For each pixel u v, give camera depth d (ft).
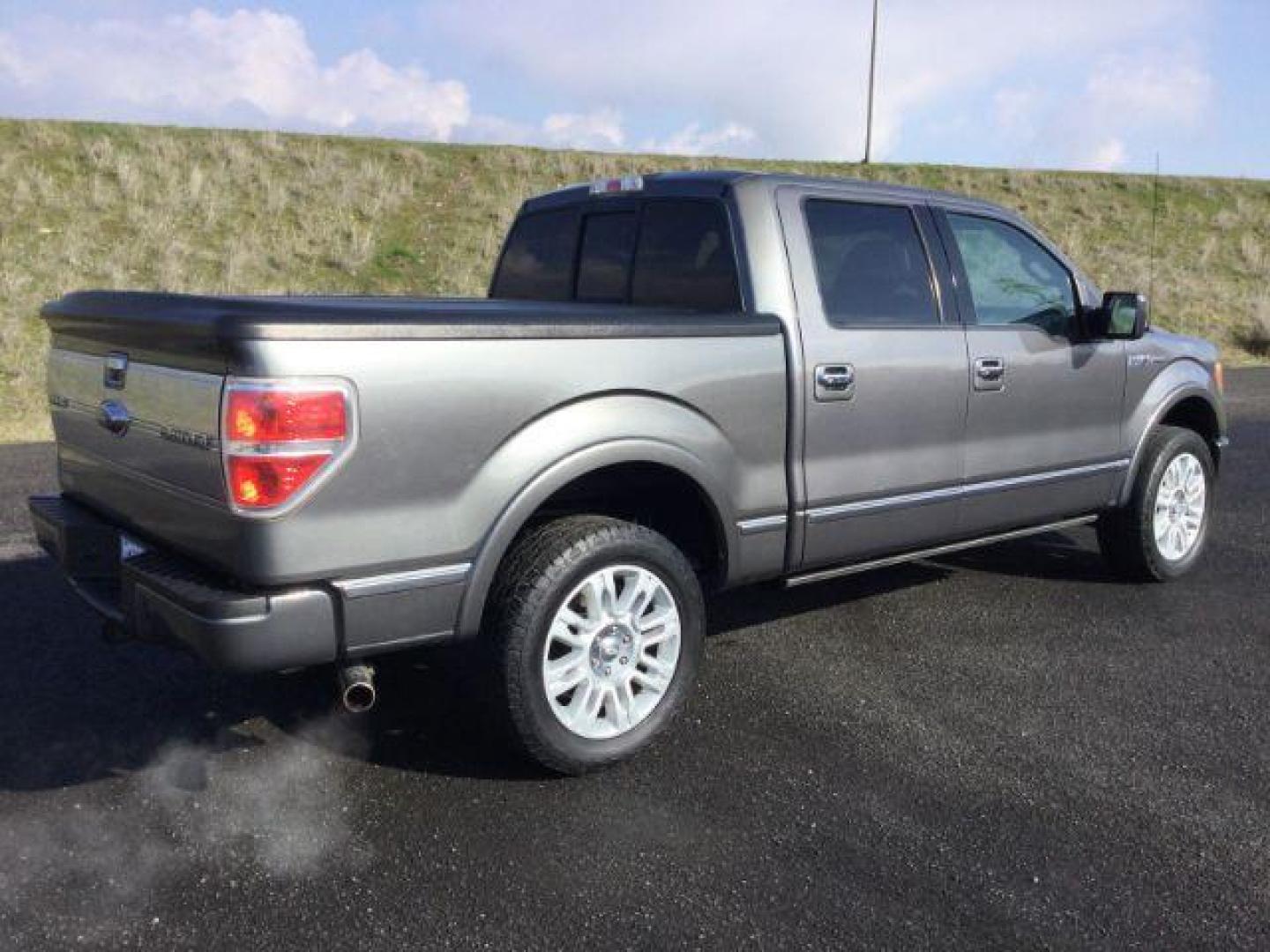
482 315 11.16
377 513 10.56
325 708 13.93
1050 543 22.06
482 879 10.15
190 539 11.00
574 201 16.72
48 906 9.66
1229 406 42.52
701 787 11.93
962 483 15.93
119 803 11.51
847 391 14.21
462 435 10.95
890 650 16.07
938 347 15.31
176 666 15.17
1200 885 10.13
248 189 65.57
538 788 11.89
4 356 40.57
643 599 12.43
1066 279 17.70
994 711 13.91
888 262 15.20
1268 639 16.55
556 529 11.94
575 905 9.73
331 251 59.72
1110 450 18.15
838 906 9.75
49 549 13.65
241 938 9.25
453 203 69.56
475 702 11.80
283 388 9.89
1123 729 13.41
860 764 12.46
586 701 12.03
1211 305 69.15
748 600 18.38
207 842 10.77
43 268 50.39
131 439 11.80
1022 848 10.71
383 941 9.21
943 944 9.23
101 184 61.46
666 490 14.12
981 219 16.62
